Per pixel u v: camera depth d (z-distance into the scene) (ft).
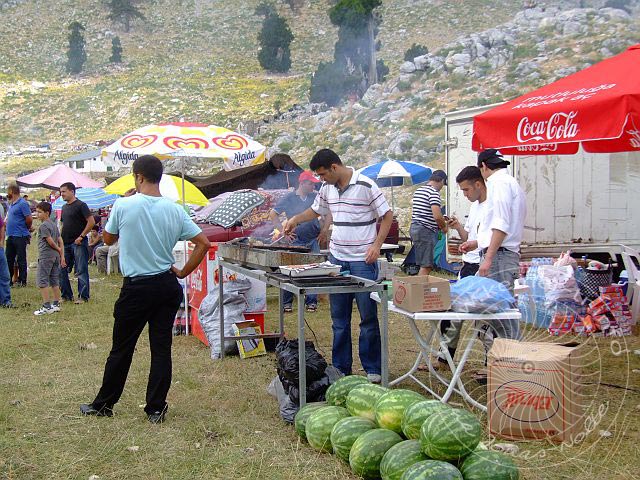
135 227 13.96
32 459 12.50
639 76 14.17
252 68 239.09
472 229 18.21
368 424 12.34
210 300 21.13
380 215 16.72
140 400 16.07
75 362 19.80
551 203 28.22
